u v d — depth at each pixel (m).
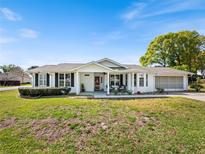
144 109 11.33
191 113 11.25
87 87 25.67
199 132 8.69
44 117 10.24
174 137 8.12
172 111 11.27
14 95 20.70
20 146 7.78
